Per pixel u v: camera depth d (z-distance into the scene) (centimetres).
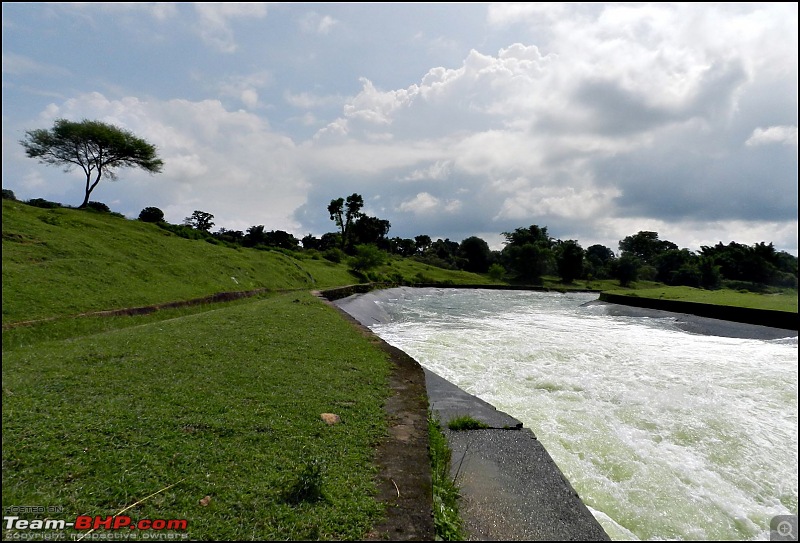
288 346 881
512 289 5116
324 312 1484
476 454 495
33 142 3127
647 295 3038
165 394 551
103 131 3212
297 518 319
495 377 927
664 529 421
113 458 384
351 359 822
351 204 6012
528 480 444
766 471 552
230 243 3803
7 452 381
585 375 973
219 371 671
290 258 3591
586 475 514
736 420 714
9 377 584
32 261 1334
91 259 1505
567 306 2973
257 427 468
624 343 1430
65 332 923
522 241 7256
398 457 436
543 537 353
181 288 1594
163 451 403
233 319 1173
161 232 3031
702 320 1961
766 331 1648
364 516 331
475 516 375
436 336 1488
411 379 734
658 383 928
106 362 685
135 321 1141
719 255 5991
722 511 458
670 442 628
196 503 329
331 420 504
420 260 7106
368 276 4122
